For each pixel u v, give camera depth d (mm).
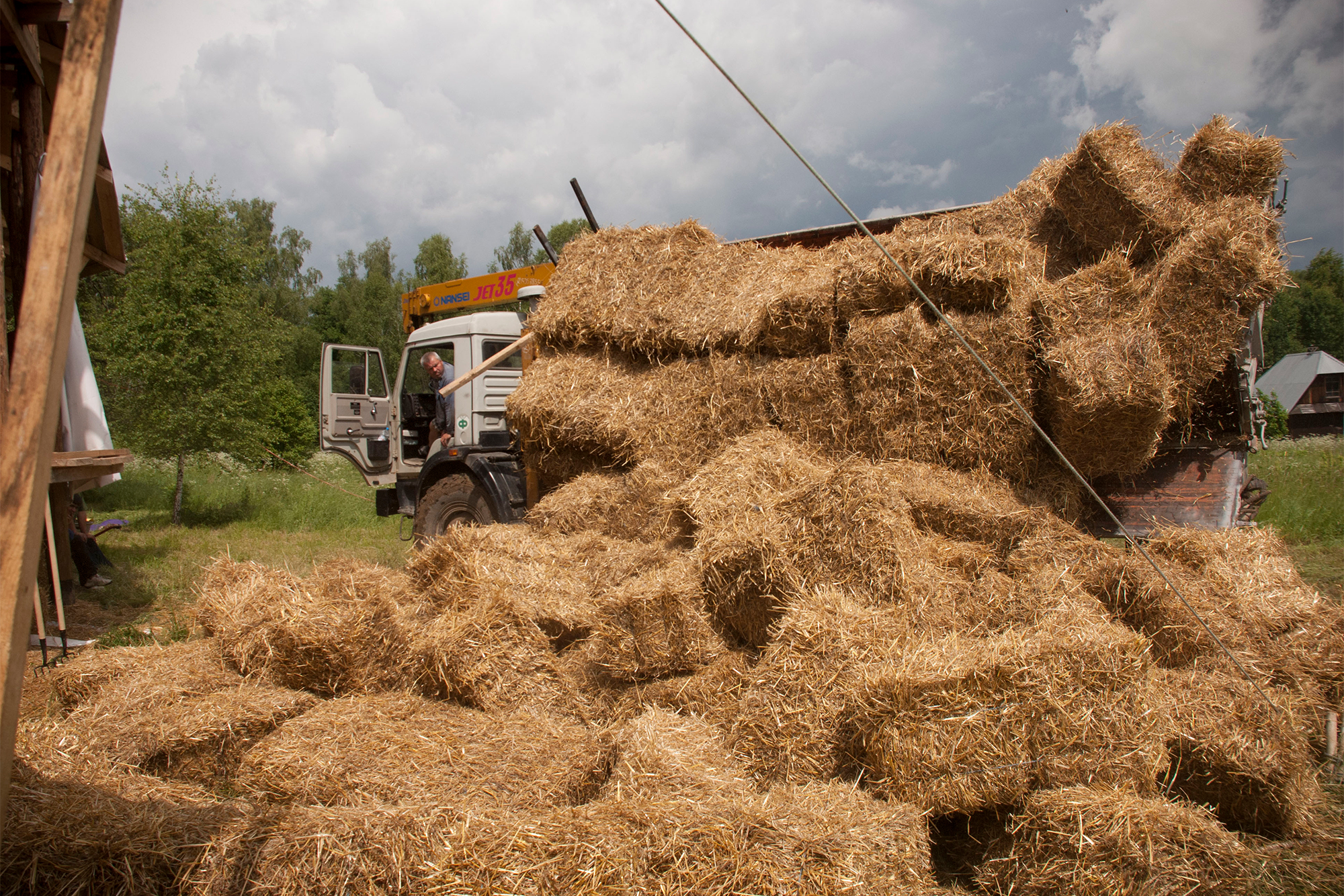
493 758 2828
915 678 2496
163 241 11805
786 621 2936
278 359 12789
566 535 4789
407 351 7625
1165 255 4012
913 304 3928
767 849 2070
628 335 5074
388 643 3662
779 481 3811
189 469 16328
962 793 2477
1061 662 2520
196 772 3021
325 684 3613
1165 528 3854
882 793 2535
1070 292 3791
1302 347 57000
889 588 3076
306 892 2070
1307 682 3117
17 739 2785
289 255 53469
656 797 2428
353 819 2184
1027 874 2361
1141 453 3764
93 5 1595
